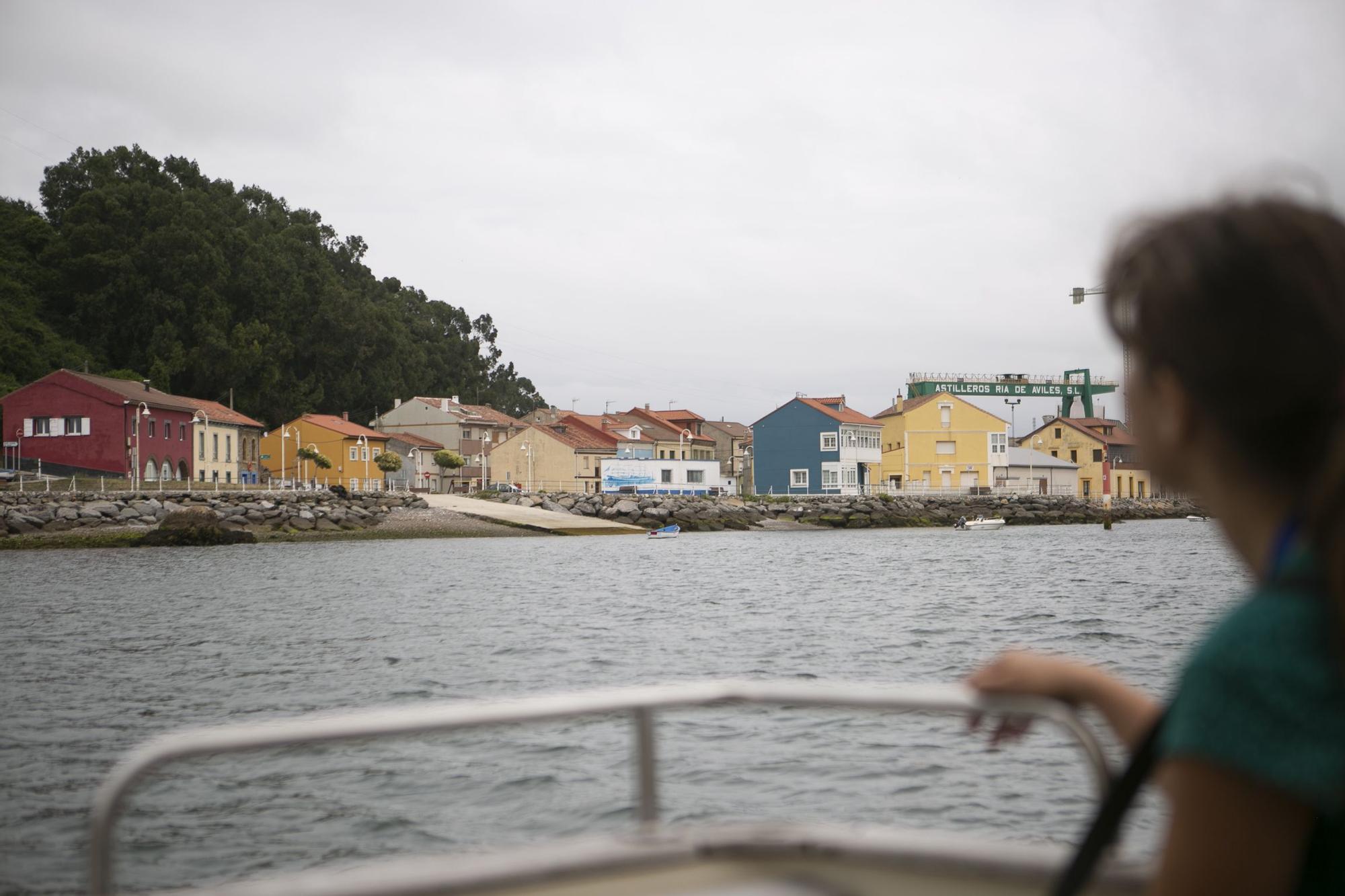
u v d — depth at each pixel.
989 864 2.08
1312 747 1.05
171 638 21.38
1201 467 1.21
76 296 104.94
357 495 76.19
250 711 13.90
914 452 108.75
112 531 60.56
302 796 9.27
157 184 121.69
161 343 104.38
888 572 40.16
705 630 21.77
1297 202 1.15
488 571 41.94
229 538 63.25
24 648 19.95
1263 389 1.12
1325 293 1.09
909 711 2.07
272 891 1.98
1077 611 25.17
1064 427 118.50
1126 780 1.25
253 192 144.88
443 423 115.50
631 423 123.44
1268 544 1.17
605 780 9.34
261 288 116.19
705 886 2.08
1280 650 1.09
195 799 9.24
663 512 85.56
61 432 77.62
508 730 11.02
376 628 22.62
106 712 13.80
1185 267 1.13
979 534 81.00
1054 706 1.87
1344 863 1.13
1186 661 1.19
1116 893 2.02
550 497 87.56
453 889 2.04
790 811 8.33
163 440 82.44
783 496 98.25
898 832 2.21
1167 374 1.21
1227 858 1.09
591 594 31.00
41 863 7.95
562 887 2.10
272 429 111.69
